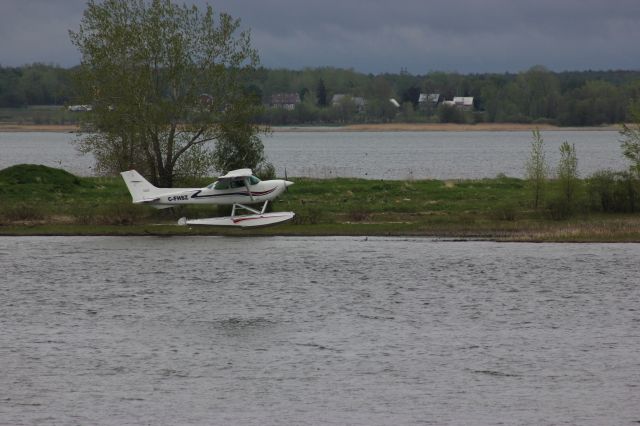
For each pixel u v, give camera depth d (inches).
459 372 3149.6
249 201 5644.7
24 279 4534.9
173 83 6151.6
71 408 2866.6
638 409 2827.3
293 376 3132.4
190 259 5009.8
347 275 4581.7
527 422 2741.1
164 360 3299.7
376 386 3031.5
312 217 6067.9
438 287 4323.3
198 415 2812.5
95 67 6127.0
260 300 4121.6
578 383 3036.4
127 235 5748.0
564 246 5285.4
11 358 3312.0
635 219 5969.5
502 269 4680.1
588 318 3769.7
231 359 3302.2
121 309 3976.4
